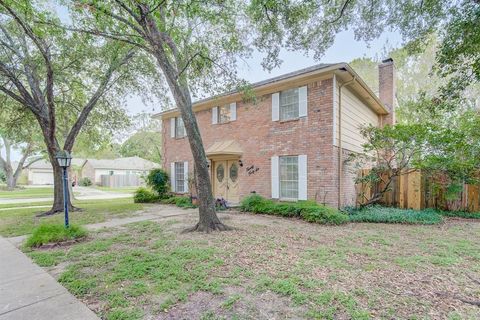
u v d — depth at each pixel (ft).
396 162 33.22
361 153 35.24
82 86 36.63
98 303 10.28
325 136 30.48
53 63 32.22
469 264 14.12
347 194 32.83
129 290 11.12
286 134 33.91
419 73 63.93
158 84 36.40
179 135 49.29
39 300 10.65
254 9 22.13
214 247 17.33
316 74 30.37
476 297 10.40
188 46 24.16
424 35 25.26
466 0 20.88
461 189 29.76
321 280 11.93
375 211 29.12
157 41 21.85
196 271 13.09
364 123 39.75
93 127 46.83
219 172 42.19
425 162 28.73
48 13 23.13
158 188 49.19
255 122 37.29
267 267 13.66
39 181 148.56
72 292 11.25
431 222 25.66
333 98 30.09
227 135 40.88
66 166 21.43
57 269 14.23
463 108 50.52
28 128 43.68
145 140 93.35
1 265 14.92
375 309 9.43
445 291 10.90
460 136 27.68
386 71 46.52
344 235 20.74
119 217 31.09
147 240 19.61
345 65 28.25
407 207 32.71
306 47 26.32
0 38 31.14
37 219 31.01
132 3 19.25
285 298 10.32
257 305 9.81
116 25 23.21
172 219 29.01
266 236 20.36
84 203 50.01
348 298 10.16
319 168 30.83
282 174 34.65
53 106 34.53
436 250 16.65
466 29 21.43
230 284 11.63
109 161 142.20
